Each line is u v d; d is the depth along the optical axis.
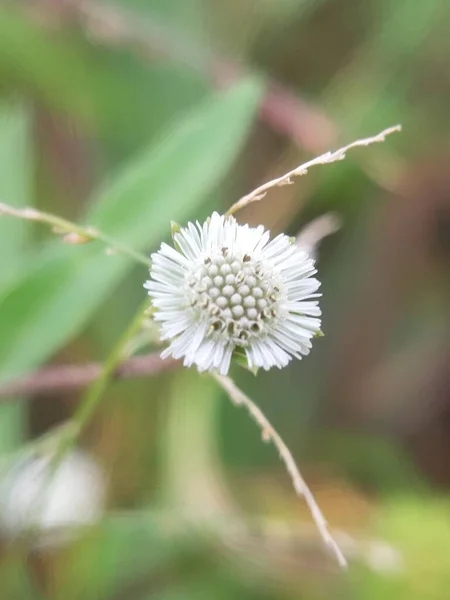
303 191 0.15
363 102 0.16
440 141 0.16
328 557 0.14
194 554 0.13
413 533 0.14
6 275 0.12
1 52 0.15
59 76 0.16
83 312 0.11
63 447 0.10
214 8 0.17
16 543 0.12
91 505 0.13
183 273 0.09
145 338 0.10
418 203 0.16
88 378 0.10
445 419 0.15
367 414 0.16
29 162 0.13
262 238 0.09
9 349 0.11
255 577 0.13
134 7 0.16
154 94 0.16
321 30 0.17
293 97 0.15
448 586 0.13
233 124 0.11
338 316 0.16
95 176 0.16
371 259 0.16
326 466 0.15
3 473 0.11
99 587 0.13
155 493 0.14
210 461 0.14
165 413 0.14
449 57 0.16
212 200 0.15
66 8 0.15
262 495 0.15
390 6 0.16
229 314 0.08
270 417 0.15
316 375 0.16
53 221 0.09
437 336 0.16
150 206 0.11
